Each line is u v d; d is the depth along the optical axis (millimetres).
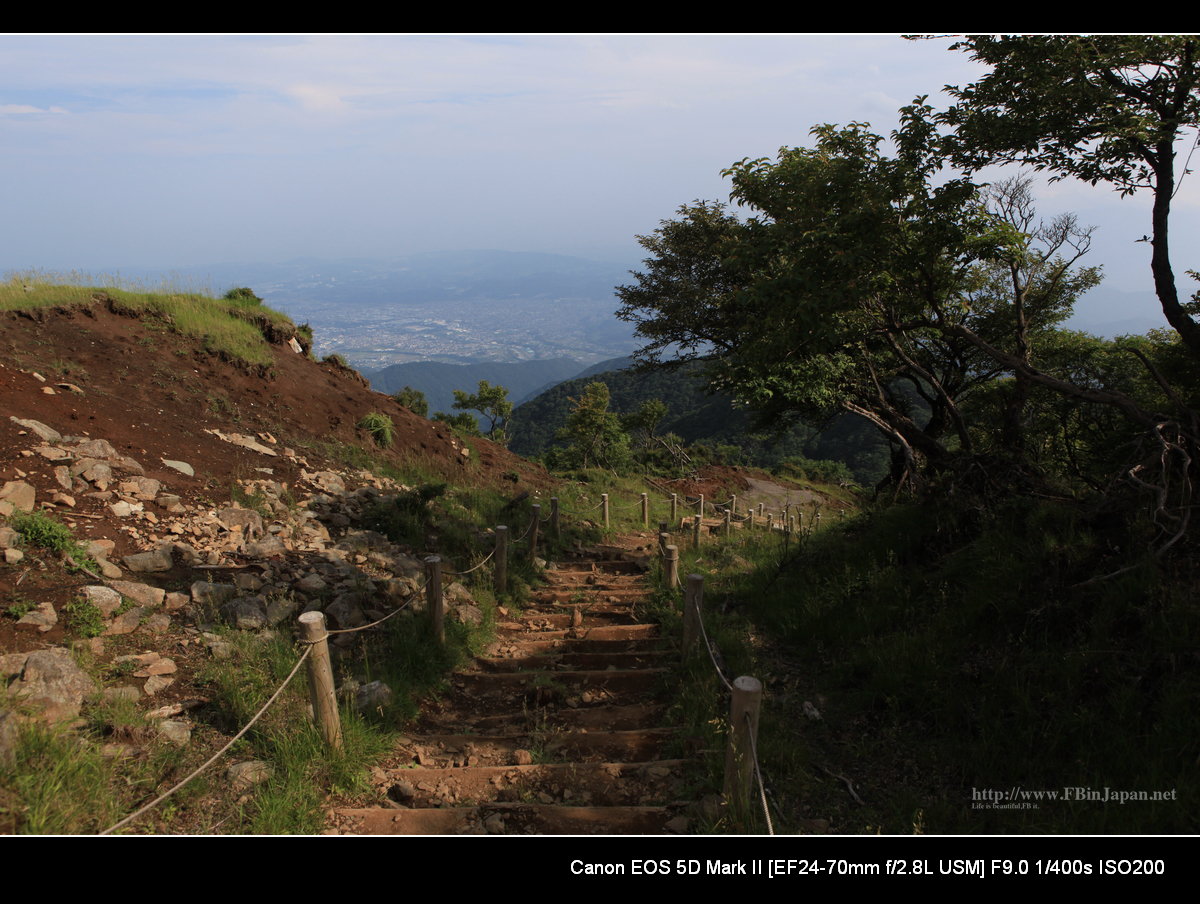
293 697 4422
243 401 10719
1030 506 6285
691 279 17141
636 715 5215
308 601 5883
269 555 6500
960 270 8648
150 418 8516
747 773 3613
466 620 6840
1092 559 5059
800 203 8430
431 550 8680
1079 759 3785
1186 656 3992
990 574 5539
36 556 4863
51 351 9008
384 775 4113
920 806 3826
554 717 5180
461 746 4625
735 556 10508
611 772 4270
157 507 6543
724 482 25266
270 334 13359
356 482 10008
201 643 4770
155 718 3865
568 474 20547
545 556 10805
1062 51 6988
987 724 4285
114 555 5465
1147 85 7168
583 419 25547
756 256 8102
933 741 4398
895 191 7641
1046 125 7293
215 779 3611
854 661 5465
